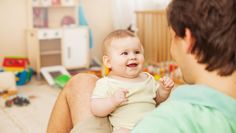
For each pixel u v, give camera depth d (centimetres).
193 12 52
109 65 128
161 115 54
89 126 109
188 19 53
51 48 443
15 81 347
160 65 405
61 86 351
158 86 123
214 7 50
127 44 123
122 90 108
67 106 127
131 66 121
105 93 116
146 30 436
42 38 402
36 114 276
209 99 53
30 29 409
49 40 440
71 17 448
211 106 53
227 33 50
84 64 436
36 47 401
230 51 51
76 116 118
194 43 53
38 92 341
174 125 52
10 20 413
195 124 52
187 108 54
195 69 56
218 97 53
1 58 417
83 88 125
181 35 55
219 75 54
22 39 424
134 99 117
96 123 111
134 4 459
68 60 425
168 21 57
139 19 438
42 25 429
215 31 51
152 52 428
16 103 298
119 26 463
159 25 406
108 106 108
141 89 119
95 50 476
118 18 460
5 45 417
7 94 331
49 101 310
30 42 414
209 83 55
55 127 126
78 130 109
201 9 51
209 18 51
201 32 52
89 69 437
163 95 122
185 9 53
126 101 116
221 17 50
